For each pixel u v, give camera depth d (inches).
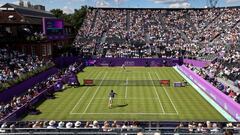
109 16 4458.7
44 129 833.5
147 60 3398.1
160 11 4554.6
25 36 2839.6
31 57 2679.6
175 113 1568.7
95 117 1499.8
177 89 2180.1
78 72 2942.9
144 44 3848.4
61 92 2096.5
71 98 1913.1
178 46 3725.4
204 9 4525.1
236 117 1477.6
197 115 1533.0
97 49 3727.9
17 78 2005.4
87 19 4424.2
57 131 832.9
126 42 3919.8
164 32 4111.7
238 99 1572.3
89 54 3516.2
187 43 3821.4
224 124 1023.0
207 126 962.7
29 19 3164.4
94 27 4256.9
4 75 1966.0
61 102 1813.5
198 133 804.6
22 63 2423.7
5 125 1021.2
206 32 3934.5
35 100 1774.1
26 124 1048.2
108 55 3506.4
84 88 2218.3
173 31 4124.0
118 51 3644.2
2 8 3053.6
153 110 1626.5
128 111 1608.0
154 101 1824.6
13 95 1861.5
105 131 825.5
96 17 4453.7
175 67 3289.9
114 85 2316.7
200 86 2218.3
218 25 3959.2
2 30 2797.7
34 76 2251.5
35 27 3284.9
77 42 3978.8
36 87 1921.8
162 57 3425.2
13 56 2513.5
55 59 3245.6
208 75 2308.1
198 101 1827.0
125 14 4503.0
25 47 2847.0
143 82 2405.3
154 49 3695.9
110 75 2763.3
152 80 2500.0
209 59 3036.4
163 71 3026.6
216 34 3737.7
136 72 2952.8
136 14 4503.0
